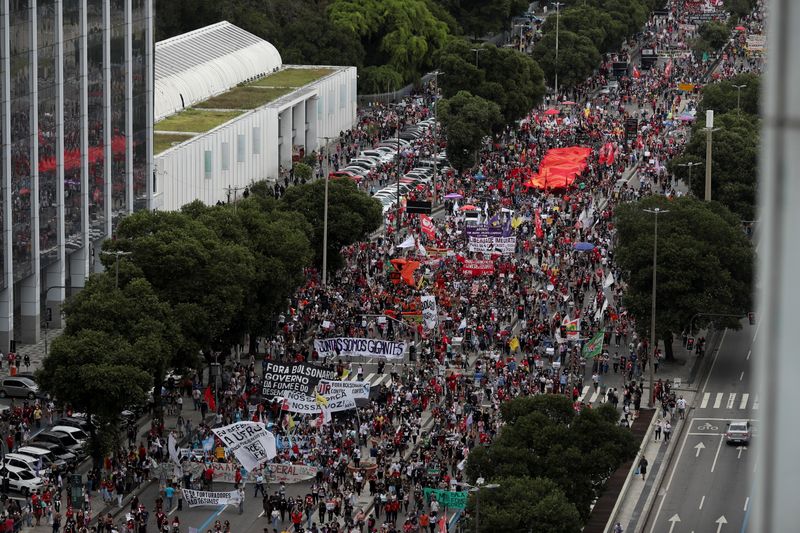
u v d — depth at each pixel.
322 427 166.62
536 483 128.88
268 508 149.38
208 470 156.12
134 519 144.25
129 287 172.75
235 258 189.88
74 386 155.25
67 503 151.88
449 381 191.50
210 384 188.38
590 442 138.25
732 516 157.62
